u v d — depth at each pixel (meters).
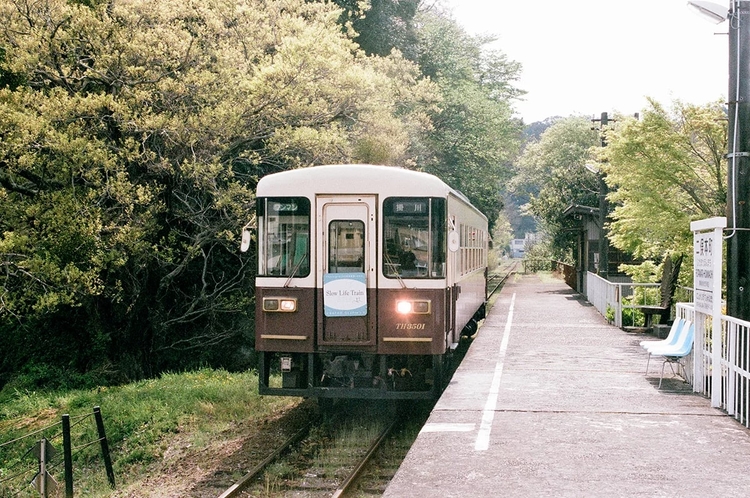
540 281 41.69
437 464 6.46
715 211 15.52
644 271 17.92
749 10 9.05
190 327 23.14
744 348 7.98
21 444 12.78
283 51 16.89
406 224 10.06
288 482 8.23
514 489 5.77
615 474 6.12
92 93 16.56
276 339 10.19
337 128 18.92
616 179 16.42
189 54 16.77
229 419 11.87
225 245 18.94
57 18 15.83
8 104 14.38
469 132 33.56
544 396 9.29
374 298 10.05
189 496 8.09
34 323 21.77
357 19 30.19
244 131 17.17
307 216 10.14
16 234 15.06
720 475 6.09
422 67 34.88
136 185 16.77
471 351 13.24
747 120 9.05
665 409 8.52
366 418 11.15
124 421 12.02
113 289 18.05
